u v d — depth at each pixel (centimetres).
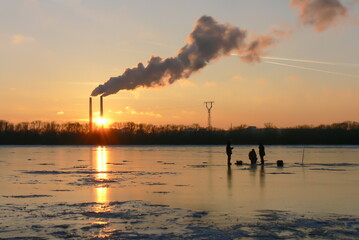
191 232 1883
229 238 1795
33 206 2459
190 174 4441
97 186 3403
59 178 4062
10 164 6331
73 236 1825
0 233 1870
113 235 1839
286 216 2191
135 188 3259
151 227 1972
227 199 2714
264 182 3631
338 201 2628
